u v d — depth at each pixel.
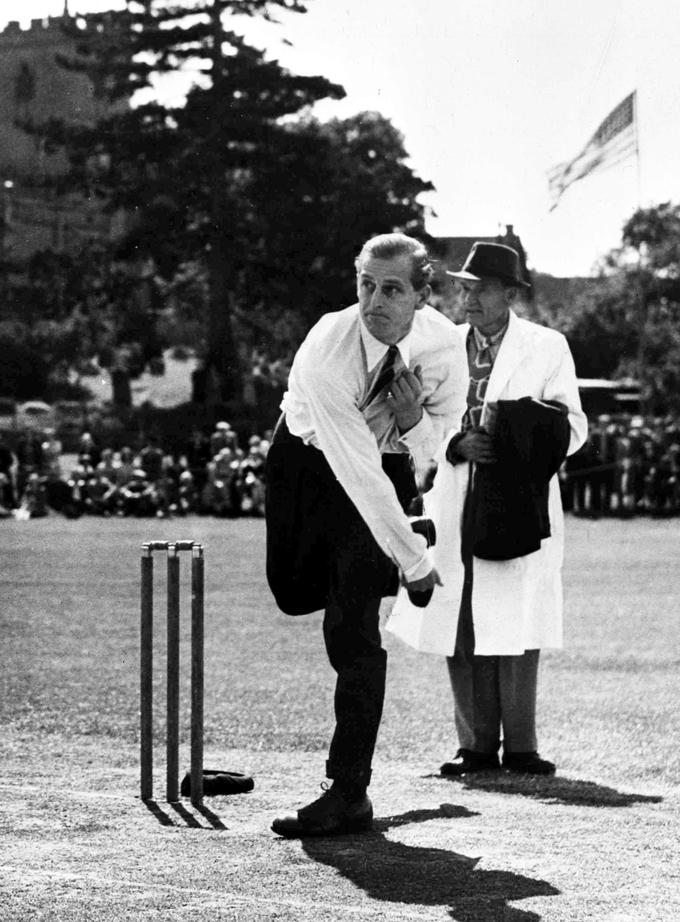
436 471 8.30
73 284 65.75
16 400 74.62
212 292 63.47
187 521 36.78
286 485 6.35
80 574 21.84
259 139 60.78
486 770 8.12
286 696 10.80
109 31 61.88
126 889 5.30
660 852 5.97
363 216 61.72
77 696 10.77
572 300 79.31
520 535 8.02
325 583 6.49
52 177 64.25
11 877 5.46
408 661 13.21
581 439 8.44
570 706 10.42
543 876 5.57
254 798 6.99
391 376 6.06
